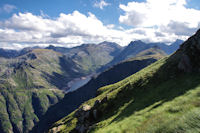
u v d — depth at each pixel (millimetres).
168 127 11523
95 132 24922
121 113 28891
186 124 10203
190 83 24641
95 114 39094
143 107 25234
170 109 16625
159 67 41875
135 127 17641
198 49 31438
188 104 15328
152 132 12727
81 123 43062
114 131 19594
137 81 39938
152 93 30266
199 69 28469
